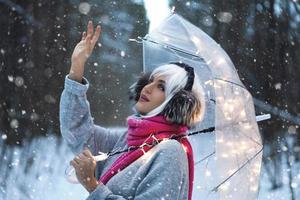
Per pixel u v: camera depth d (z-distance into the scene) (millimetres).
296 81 10305
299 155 9594
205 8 10969
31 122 10492
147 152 3072
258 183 3238
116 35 15922
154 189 2914
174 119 3111
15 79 10664
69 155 10094
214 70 3266
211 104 3459
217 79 3246
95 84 14094
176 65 3221
